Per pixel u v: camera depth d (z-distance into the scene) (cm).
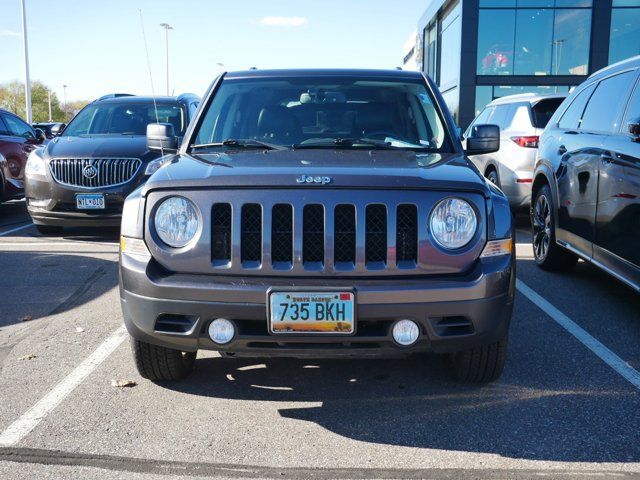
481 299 293
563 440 293
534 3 2377
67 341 431
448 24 2764
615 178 449
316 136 401
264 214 292
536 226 641
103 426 308
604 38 2352
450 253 296
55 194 770
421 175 303
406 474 266
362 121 408
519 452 283
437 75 3017
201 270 297
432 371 374
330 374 371
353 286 286
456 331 298
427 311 289
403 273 294
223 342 295
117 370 379
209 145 388
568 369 377
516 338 432
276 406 331
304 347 293
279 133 403
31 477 262
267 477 264
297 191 294
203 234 296
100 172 766
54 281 596
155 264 302
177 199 301
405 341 293
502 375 368
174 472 268
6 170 1003
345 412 324
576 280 588
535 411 322
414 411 324
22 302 527
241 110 418
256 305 287
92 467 271
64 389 351
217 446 290
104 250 741
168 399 339
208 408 329
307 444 292
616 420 312
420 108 417
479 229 300
